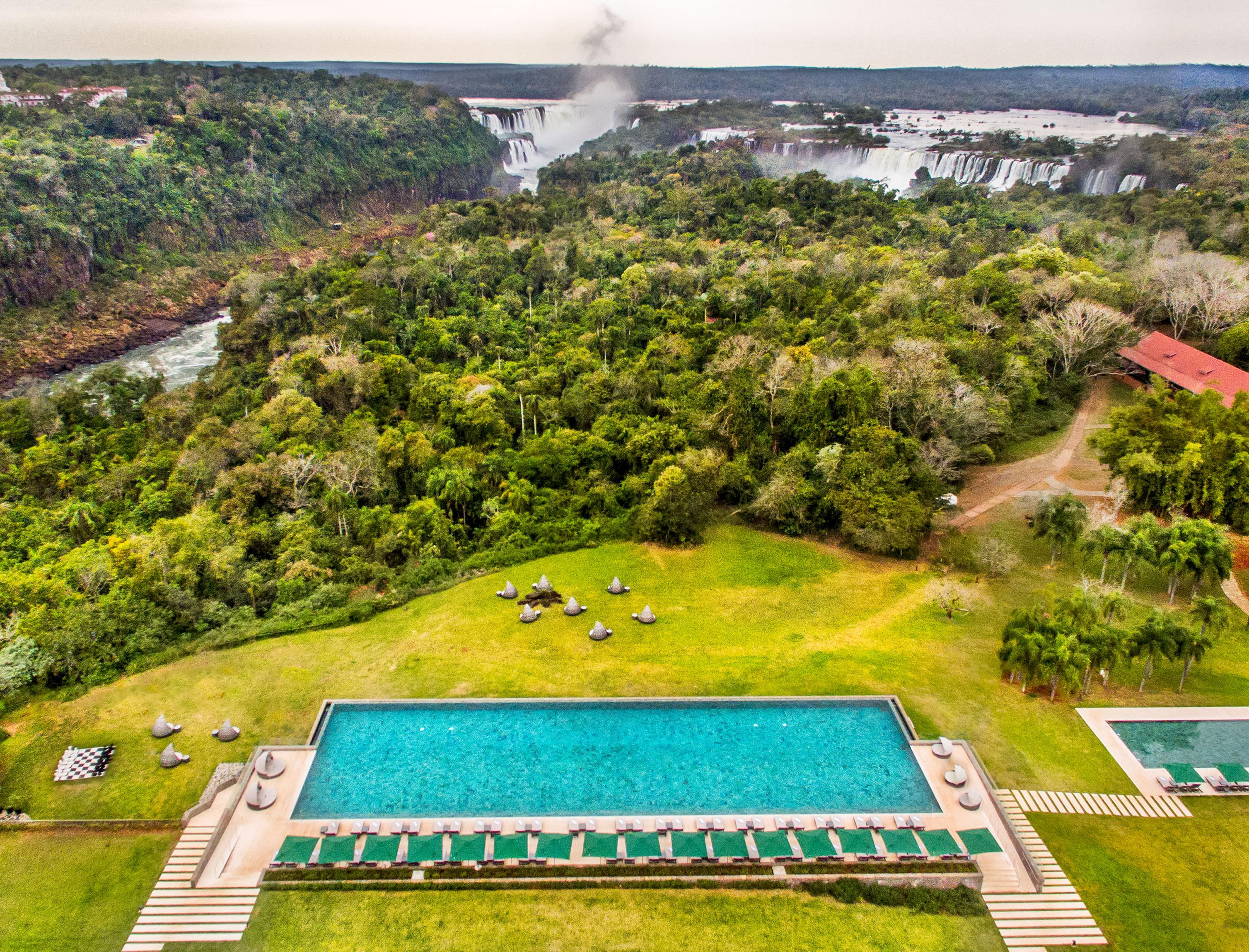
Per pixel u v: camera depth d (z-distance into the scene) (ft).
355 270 589.73
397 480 343.87
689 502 278.05
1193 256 435.53
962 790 176.76
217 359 607.37
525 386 399.85
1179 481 259.19
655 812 172.24
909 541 257.55
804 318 458.09
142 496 338.75
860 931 147.02
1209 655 220.43
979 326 392.06
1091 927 148.36
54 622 227.20
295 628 238.07
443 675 217.56
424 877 156.56
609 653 225.97
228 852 162.81
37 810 176.65
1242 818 170.71
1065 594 245.24
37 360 585.22
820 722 197.67
